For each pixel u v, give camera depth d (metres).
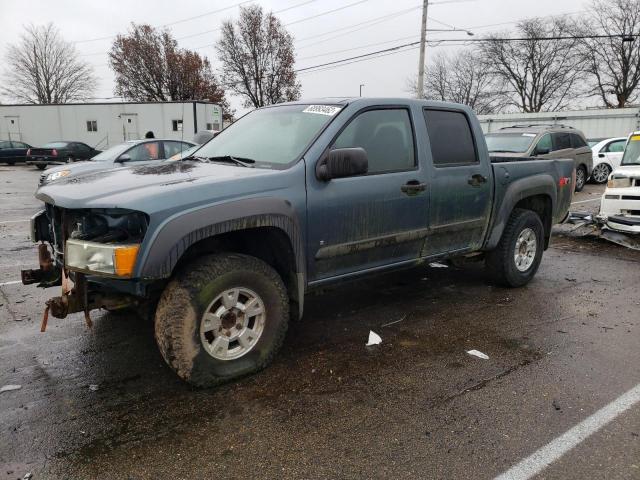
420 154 4.28
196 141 5.24
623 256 7.28
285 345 4.03
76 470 2.51
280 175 3.43
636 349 3.97
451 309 4.91
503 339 4.17
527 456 2.62
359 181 3.83
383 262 4.17
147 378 3.47
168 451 2.66
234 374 3.34
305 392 3.28
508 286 5.56
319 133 3.73
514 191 5.16
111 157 11.12
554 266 6.68
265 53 47.72
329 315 4.74
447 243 4.66
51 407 3.09
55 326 4.42
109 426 2.89
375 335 4.22
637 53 47.97
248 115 4.74
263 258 3.71
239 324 3.36
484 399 3.19
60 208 3.26
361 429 2.86
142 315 3.43
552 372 3.56
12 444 2.71
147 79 49.56
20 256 6.95
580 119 25.80
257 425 2.90
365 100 4.01
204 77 51.44
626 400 3.17
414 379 3.46
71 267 3.01
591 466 2.54
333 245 3.73
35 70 60.56
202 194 3.08
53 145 25.25
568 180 6.09
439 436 2.79
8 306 4.93
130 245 2.86
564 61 53.69
